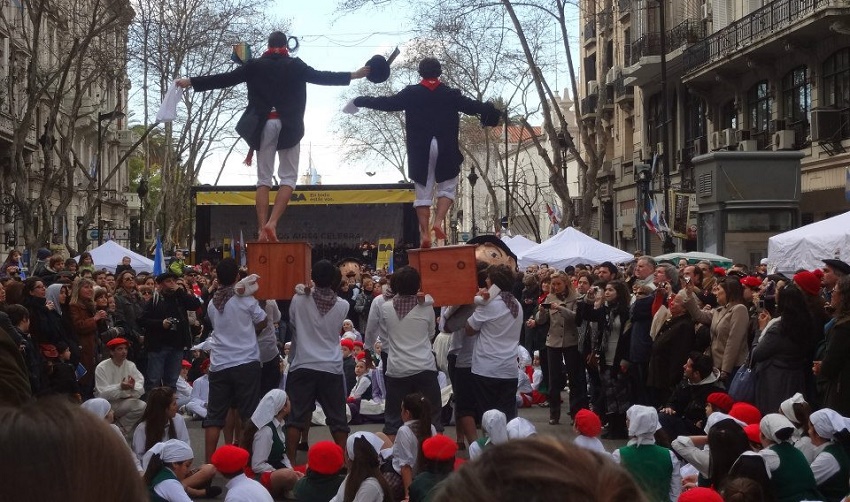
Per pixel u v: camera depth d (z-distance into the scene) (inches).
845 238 655.8
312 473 322.3
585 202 1312.7
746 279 508.1
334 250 1441.9
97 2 1160.8
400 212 1448.1
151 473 293.3
